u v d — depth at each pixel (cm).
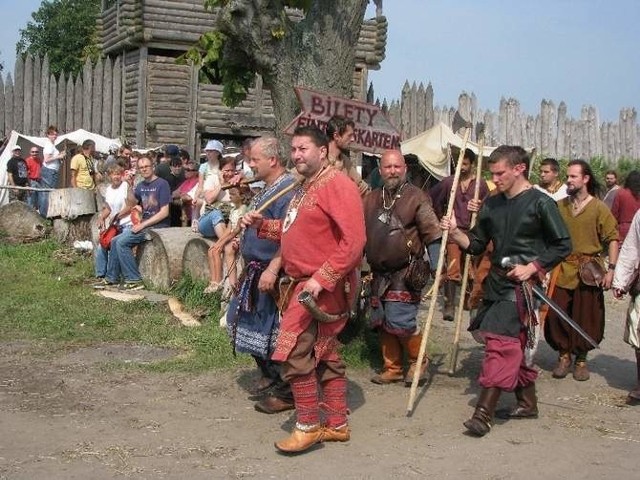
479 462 493
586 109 1967
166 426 543
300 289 505
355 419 571
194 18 1861
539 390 668
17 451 492
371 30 2022
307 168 502
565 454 513
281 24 775
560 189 829
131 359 707
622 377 720
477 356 763
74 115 1886
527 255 552
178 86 1869
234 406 588
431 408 600
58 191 1280
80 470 465
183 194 1108
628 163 1942
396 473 472
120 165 1077
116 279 1010
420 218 635
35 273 1068
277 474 466
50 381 638
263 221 564
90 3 3894
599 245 699
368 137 726
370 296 654
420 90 1845
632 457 512
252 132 1923
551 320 703
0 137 1839
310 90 696
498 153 561
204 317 848
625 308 1105
